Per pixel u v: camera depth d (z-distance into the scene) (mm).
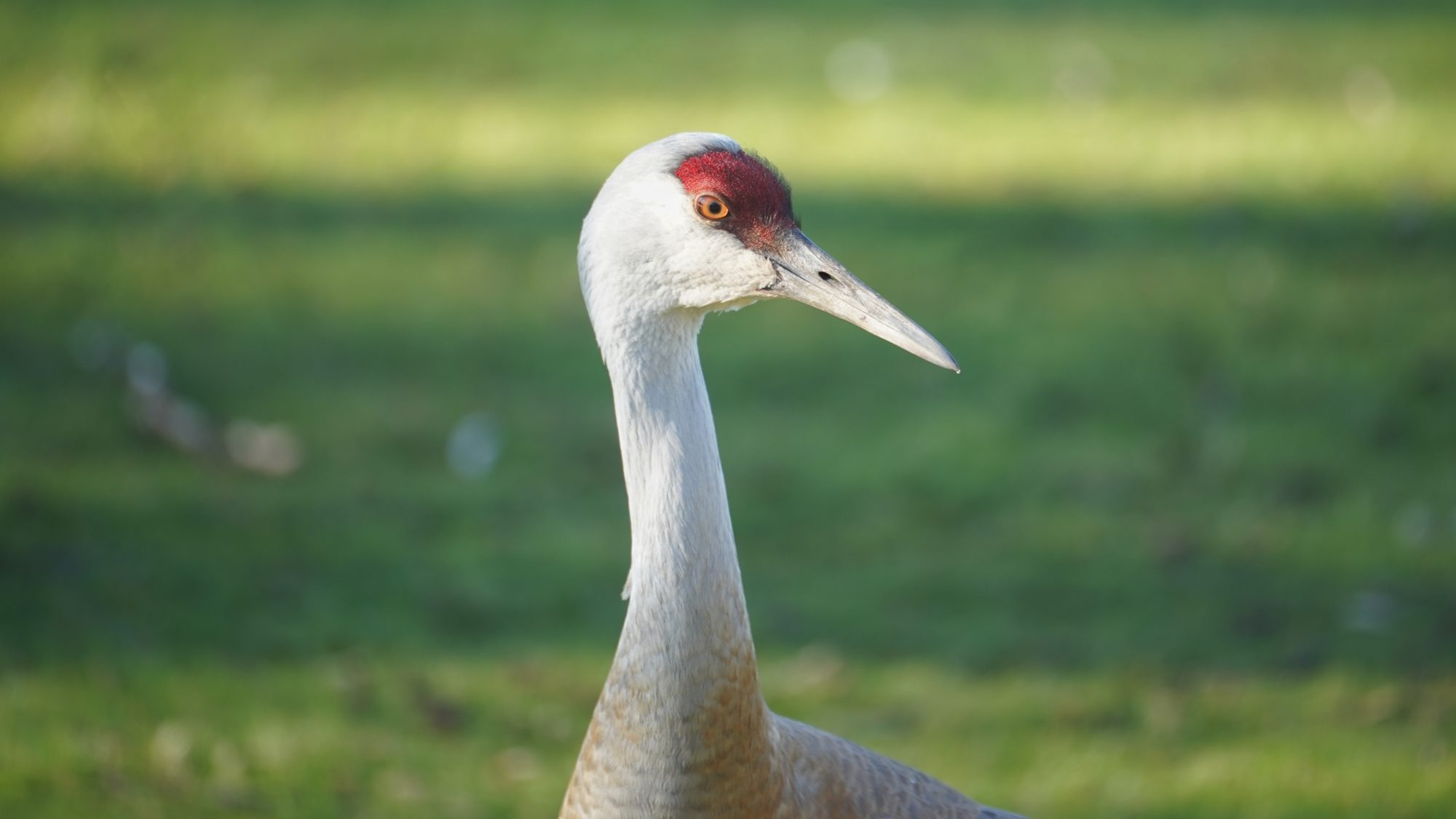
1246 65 28906
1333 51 29688
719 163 7098
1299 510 15383
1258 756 11781
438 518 15414
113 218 21922
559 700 12664
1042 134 25375
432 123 25734
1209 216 22234
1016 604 14016
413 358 18625
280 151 24547
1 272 20016
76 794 11078
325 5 32000
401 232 21922
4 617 13156
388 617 13695
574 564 14703
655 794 7160
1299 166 23906
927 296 19875
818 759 7621
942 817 7785
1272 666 12984
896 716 12438
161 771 11406
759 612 13883
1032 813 11195
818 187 23094
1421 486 15648
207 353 18422
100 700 12164
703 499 7098
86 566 14055
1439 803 11102
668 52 29531
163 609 13523
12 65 27641
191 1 31844
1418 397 17312
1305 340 18688
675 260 7117
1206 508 15500
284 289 20172
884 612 13906
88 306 19359
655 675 7117
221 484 15805
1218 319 19266
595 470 16469
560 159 24281
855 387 18172
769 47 29938
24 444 16109
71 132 24922
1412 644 13172
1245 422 17000
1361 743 11867
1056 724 12297
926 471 16328
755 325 19891
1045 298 19844
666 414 7133
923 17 32469
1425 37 30438
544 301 20156
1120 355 18469
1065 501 15719
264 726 12047
